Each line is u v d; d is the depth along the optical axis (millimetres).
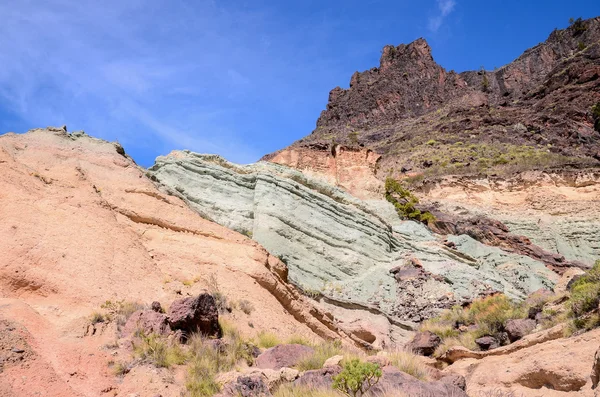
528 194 58312
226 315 14328
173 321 11508
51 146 20844
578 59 128750
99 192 18609
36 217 13891
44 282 12016
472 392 13812
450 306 29062
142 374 9852
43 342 9781
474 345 18500
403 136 107250
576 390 11438
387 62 171000
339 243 34031
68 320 11055
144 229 18031
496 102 140375
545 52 165625
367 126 141000
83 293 12211
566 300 16906
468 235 46031
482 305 22078
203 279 15875
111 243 14734
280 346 11281
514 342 16391
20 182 15102
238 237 19984
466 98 130875
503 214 56000
